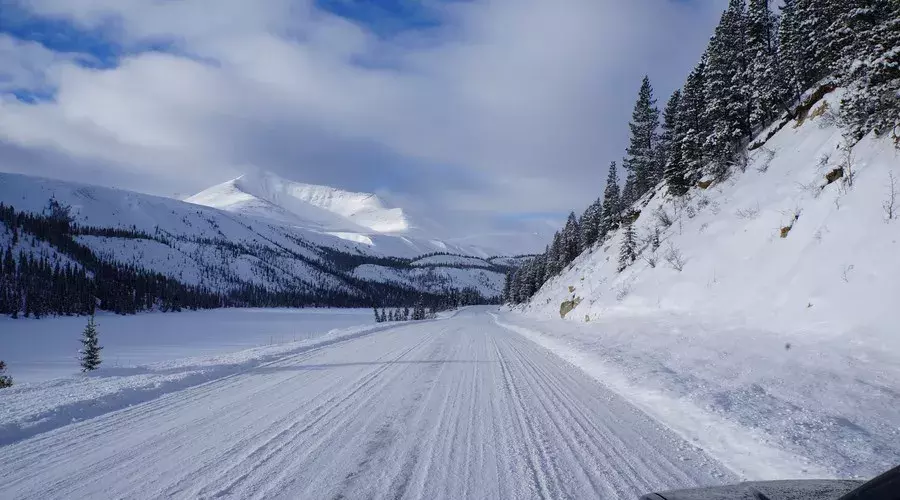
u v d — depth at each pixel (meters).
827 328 9.12
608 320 18.92
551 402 7.14
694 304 14.62
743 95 24.94
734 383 7.25
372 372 10.09
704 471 4.25
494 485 3.90
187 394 7.69
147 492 3.70
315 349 15.26
